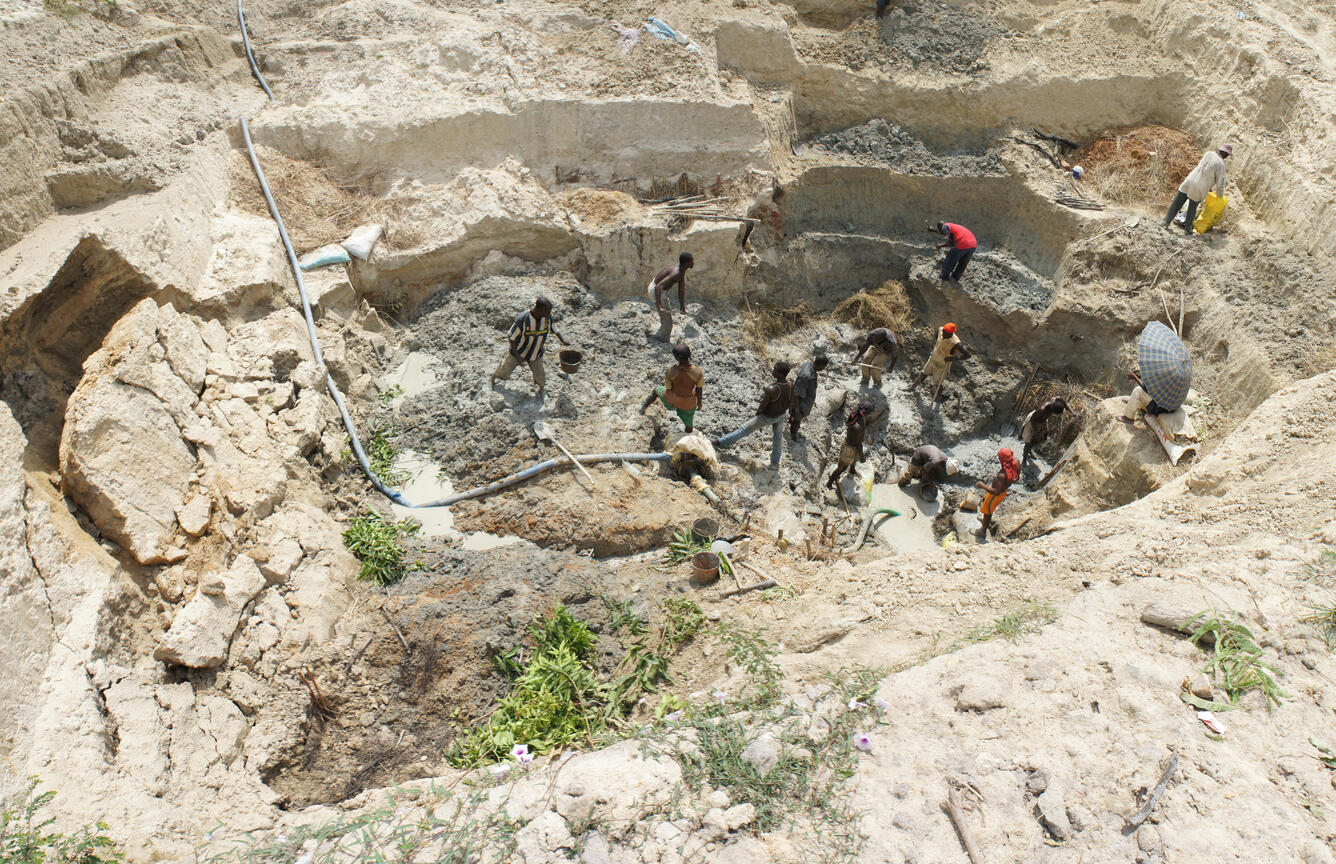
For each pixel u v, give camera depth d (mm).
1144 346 10430
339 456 9602
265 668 7180
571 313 12352
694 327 12766
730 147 13609
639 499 9797
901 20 15500
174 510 7602
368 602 8102
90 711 5926
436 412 10688
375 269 11938
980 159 14797
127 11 12086
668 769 5516
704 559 8742
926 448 12062
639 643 7719
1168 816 4988
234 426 8797
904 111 15117
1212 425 11383
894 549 11336
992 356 14055
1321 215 11977
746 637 7496
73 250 8578
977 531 11516
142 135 10570
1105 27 15609
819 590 8359
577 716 7004
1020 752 5422
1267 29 14055
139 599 6996
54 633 6203
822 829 5105
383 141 12523
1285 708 5566
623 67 13703
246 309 10328
